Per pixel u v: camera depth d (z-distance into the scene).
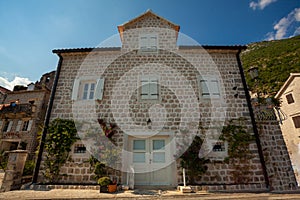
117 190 5.55
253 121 6.95
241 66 7.97
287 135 16.42
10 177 5.71
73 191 5.42
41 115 17.05
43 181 6.22
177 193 5.20
